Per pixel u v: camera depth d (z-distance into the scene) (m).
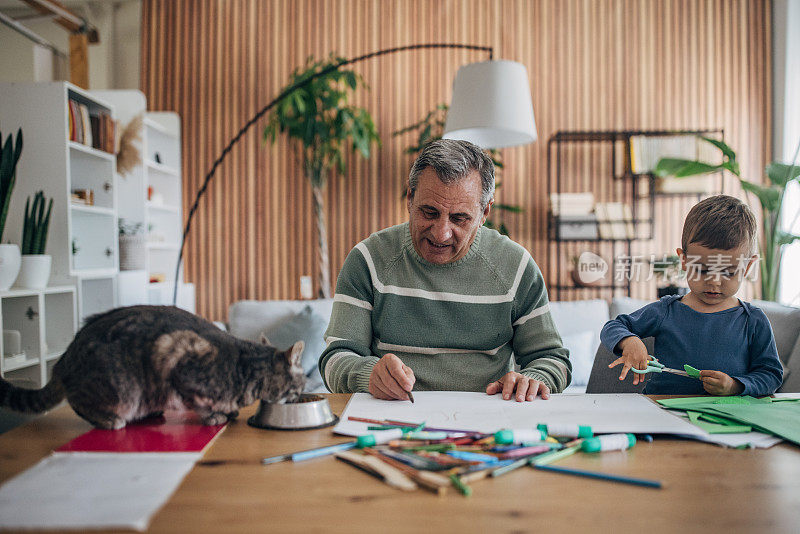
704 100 3.89
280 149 3.97
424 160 1.16
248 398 0.77
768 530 0.49
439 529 0.48
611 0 3.91
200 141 4.00
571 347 2.74
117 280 3.05
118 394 0.72
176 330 0.75
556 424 0.75
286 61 3.97
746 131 3.87
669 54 3.90
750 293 3.69
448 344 1.30
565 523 0.49
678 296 1.38
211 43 3.98
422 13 3.94
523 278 1.32
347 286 1.35
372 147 3.96
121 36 4.02
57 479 0.57
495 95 2.60
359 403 0.92
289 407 0.78
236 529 0.48
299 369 0.79
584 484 0.59
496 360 1.33
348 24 3.96
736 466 0.64
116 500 0.52
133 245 3.33
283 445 0.70
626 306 2.96
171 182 3.91
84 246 3.02
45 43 3.44
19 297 2.38
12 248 2.27
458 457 0.65
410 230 1.28
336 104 3.49
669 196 3.83
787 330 1.98
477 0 3.93
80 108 2.78
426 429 0.76
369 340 1.33
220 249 3.99
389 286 1.31
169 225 3.93
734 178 3.78
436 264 1.31
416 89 3.95
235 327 2.96
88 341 0.73
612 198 3.91
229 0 3.97
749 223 1.20
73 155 2.93
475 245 1.33
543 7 3.93
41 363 2.39
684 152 3.66
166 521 0.49
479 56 3.94
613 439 0.70
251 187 3.98
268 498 0.54
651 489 0.57
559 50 3.93
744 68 3.87
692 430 0.75
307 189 3.97
